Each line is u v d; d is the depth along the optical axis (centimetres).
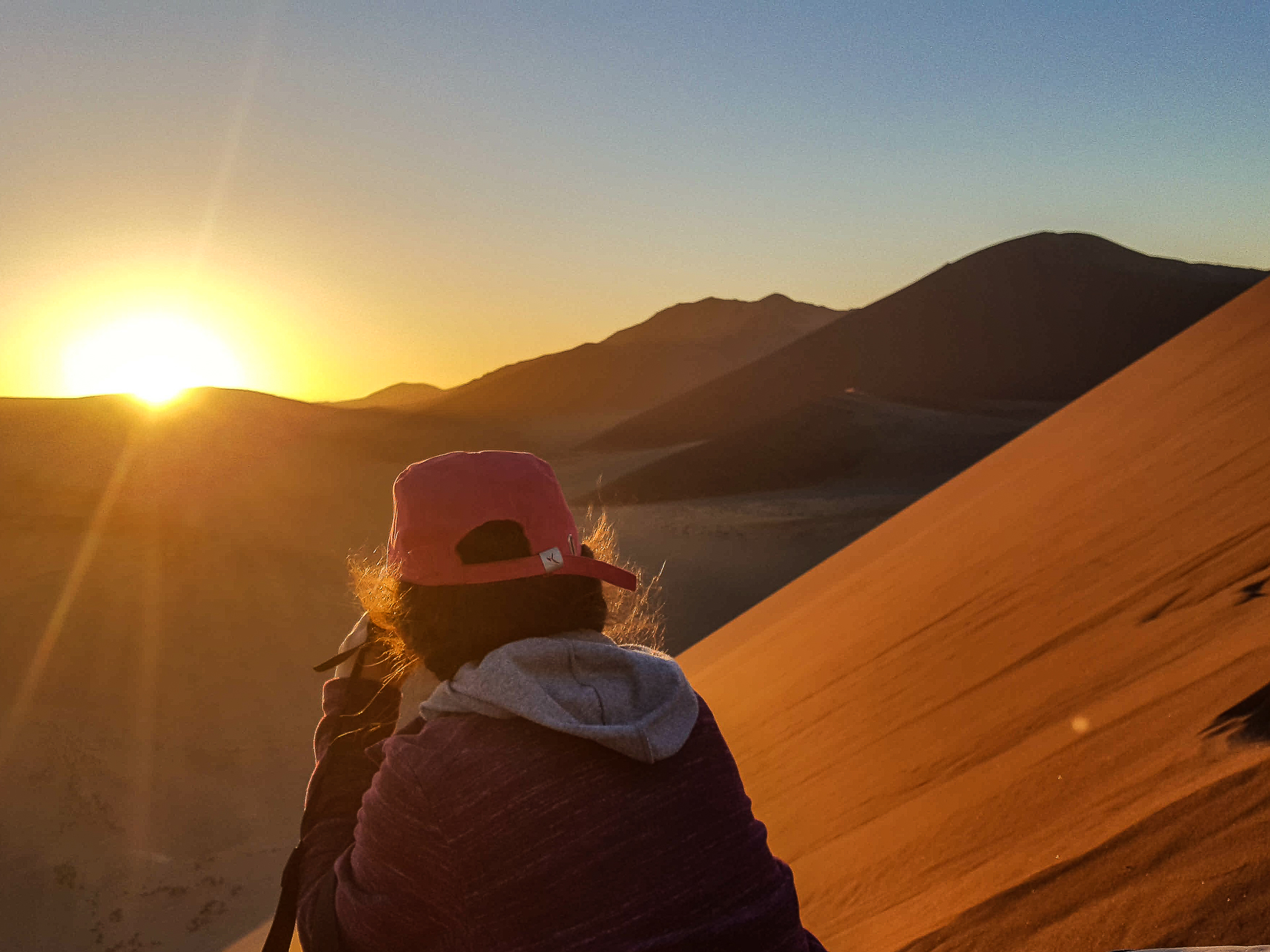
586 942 92
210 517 4425
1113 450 969
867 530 4312
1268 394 732
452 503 107
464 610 107
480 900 94
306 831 111
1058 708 388
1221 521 518
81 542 3134
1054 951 216
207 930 1284
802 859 395
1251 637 327
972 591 696
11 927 1280
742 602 3275
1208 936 187
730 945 96
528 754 97
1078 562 606
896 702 539
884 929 286
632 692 104
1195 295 11988
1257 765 229
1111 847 239
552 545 109
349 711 117
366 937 97
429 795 97
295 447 10256
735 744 672
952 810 343
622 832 96
